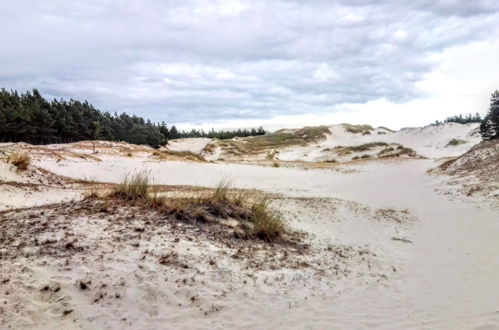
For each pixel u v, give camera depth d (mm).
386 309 5602
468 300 5891
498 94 36000
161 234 7504
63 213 8078
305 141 93375
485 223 12391
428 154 55562
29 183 14234
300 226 11047
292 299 5812
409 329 4867
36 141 50250
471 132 66750
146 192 10188
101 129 61406
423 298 6090
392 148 56906
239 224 9398
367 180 27406
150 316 4891
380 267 7969
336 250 8992
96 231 7066
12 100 55531
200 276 6094
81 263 5707
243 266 6824
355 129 111250
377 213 14594
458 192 18516
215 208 9742
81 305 4828
